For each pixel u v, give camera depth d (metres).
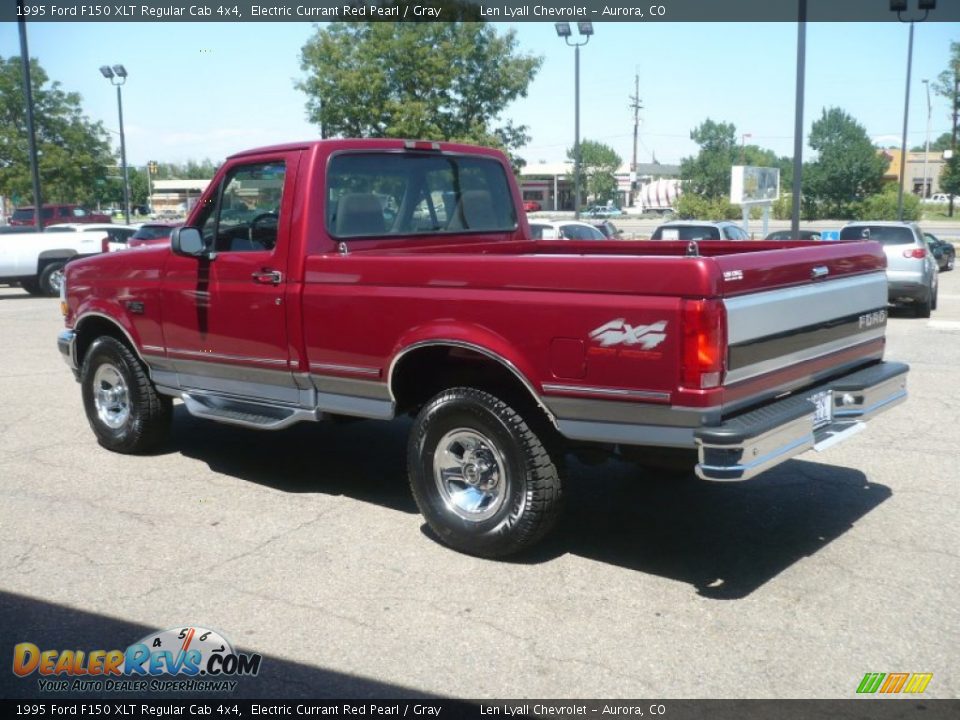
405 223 5.86
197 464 6.52
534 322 4.31
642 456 4.41
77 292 6.89
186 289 5.94
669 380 3.96
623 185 107.81
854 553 4.75
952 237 43.38
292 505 5.60
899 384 5.19
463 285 4.55
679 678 3.54
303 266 5.25
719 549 4.84
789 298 4.38
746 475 3.90
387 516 5.39
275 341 5.45
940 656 3.68
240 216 5.72
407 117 25.78
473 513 4.73
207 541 5.00
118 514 5.44
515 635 3.90
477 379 4.75
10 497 5.77
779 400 4.45
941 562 4.61
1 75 39.03
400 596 4.29
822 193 70.44
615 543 4.95
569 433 4.30
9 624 4.04
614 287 4.08
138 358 6.58
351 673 3.61
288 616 4.09
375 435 7.37
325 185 5.33
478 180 6.44
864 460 6.45
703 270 3.86
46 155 39.72
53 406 8.52
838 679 3.52
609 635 3.89
